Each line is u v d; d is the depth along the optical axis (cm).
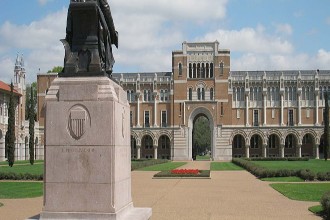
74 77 1422
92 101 1373
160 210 2358
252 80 11606
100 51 1467
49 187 1370
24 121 10344
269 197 2950
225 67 11600
